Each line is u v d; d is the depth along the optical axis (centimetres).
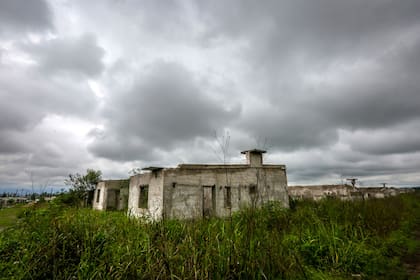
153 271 321
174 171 1174
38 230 441
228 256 357
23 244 402
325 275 427
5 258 380
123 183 2066
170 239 416
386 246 603
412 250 618
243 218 488
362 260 482
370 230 690
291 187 2384
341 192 2098
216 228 446
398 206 1338
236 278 340
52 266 364
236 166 1358
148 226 484
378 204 1141
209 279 319
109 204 2003
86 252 386
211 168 1282
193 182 1212
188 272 322
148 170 1237
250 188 1358
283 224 650
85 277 336
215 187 1272
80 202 717
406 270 482
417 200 1994
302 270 393
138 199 1420
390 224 830
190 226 448
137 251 383
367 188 2548
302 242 543
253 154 1431
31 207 527
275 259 378
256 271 354
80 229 456
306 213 799
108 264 352
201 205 1204
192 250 361
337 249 505
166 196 1126
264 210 696
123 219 580
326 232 563
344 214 790
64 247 386
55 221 457
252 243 388
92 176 2467
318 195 2123
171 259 343
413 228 956
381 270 467
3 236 431
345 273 449
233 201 1288
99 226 496
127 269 336
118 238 447
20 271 346
